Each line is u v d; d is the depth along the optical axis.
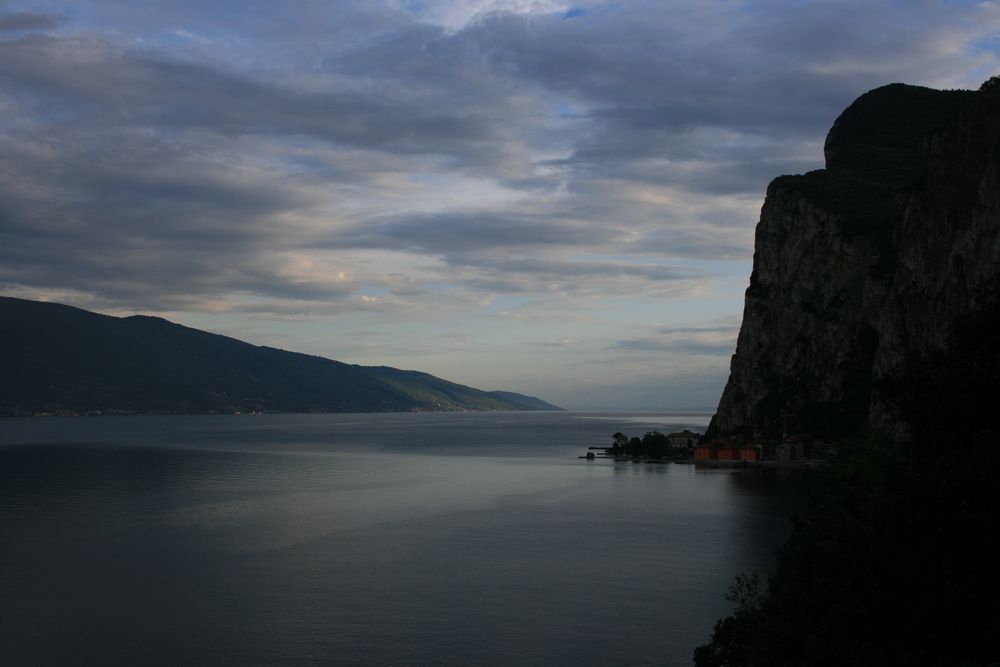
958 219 166.25
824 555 43.41
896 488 40.41
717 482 192.38
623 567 100.38
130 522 134.75
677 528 126.62
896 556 37.97
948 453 38.81
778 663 41.69
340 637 76.00
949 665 34.41
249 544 115.81
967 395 38.78
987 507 35.94
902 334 191.62
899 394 44.34
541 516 140.38
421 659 70.50
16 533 124.75
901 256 198.00
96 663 70.31
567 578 95.31
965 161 165.88
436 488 184.38
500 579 95.12
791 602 44.09
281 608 84.56
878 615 37.69
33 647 73.94
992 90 162.12
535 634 76.19
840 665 36.53
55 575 98.00
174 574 98.44
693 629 77.12
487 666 68.81
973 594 34.78
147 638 76.00
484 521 135.38
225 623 80.00
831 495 66.38
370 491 178.62
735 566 100.31
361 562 104.12
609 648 72.50
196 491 178.12
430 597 88.12
